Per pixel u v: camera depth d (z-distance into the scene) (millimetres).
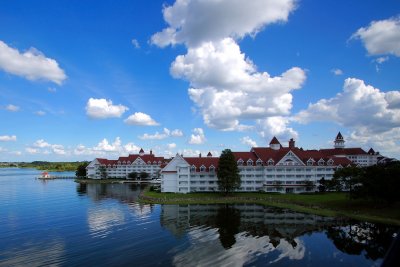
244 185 139375
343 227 73375
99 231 69188
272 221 80250
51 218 83125
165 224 76625
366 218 81125
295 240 62969
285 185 136750
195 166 140125
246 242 61281
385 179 87812
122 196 131500
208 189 138625
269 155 144875
